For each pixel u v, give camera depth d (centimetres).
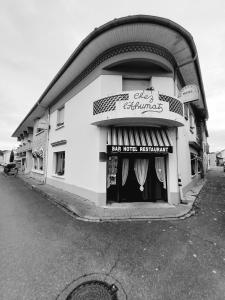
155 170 866
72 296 274
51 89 1271
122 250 416
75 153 1055
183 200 834
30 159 2520
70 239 473
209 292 284
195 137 1599
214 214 695
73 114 1107
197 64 913
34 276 319
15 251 408
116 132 810
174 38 730
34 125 2105
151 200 853
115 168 855
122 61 789
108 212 704
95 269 343
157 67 832
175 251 412
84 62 927
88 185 899
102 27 689
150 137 798
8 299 265
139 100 715
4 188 1387
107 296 276
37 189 1265
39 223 597
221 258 384
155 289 291
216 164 6631
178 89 972
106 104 755
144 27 685
